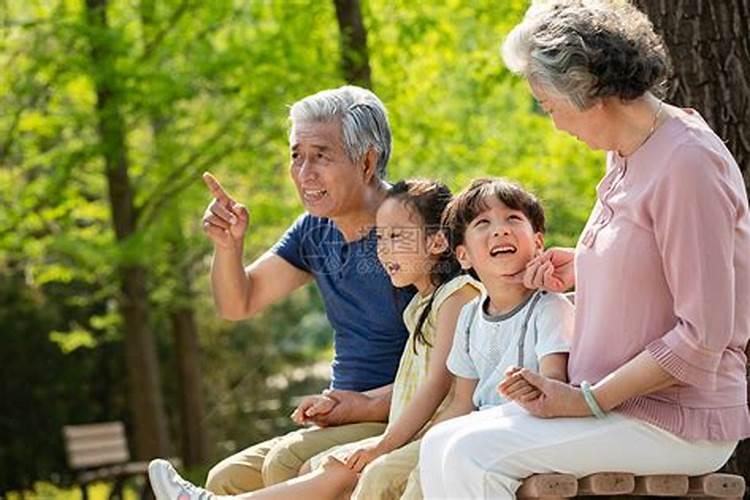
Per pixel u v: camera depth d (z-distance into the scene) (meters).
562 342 5.60
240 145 20.00
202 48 18.34
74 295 29.84
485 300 5.98
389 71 17.22
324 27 17.56
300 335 37.41
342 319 6.94
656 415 5.13
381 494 5.86
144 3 18.95
